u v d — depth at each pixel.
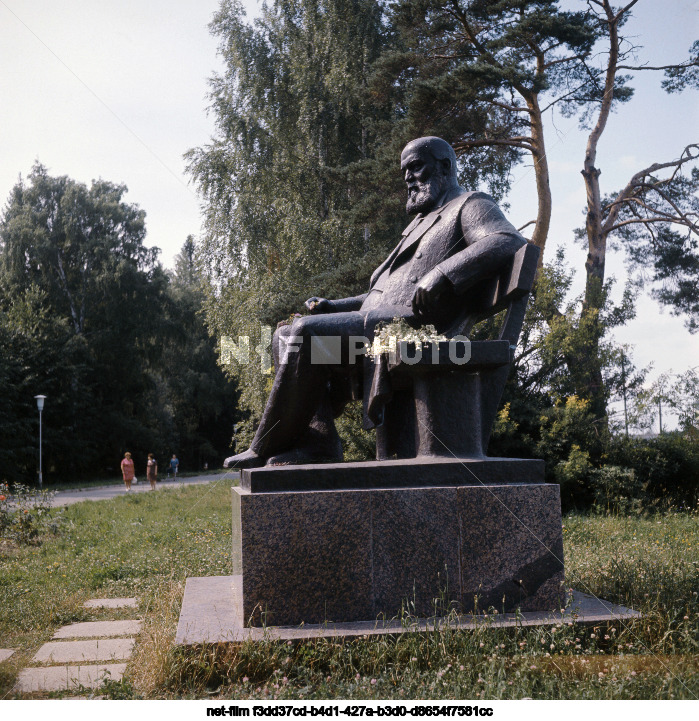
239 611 4.11
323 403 4.88
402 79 18.19
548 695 3.08
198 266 22.47
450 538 3.96
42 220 37.41
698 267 21.94
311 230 20.25
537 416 15.28
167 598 5.55
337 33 21.88
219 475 42.66
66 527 11.79
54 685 3.67
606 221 22.00
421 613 3.88
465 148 17.39
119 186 40.75
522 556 3.99
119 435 39.59
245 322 20.17
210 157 22.42
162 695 3.31
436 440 4.25
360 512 3.91
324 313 5.10
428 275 4.44
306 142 22.08
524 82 15.20
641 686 3.14
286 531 3.86
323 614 3.82
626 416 15.59
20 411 33.16
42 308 35.38
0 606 5.75
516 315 4.42
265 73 22.61
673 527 10.23
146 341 39.53
